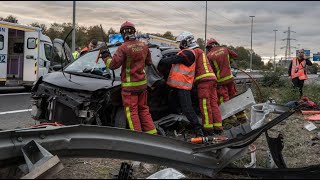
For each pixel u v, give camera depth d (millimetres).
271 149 4859
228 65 8172
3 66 15562
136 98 5945
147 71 6730
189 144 4625
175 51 7691
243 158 5445
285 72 21391
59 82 6477
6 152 4207
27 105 11594
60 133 4449
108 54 6027
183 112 6895
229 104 7875
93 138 4438
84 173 4660
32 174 3666
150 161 4531
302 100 10773
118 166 5035
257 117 6242
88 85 6234
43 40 16781
